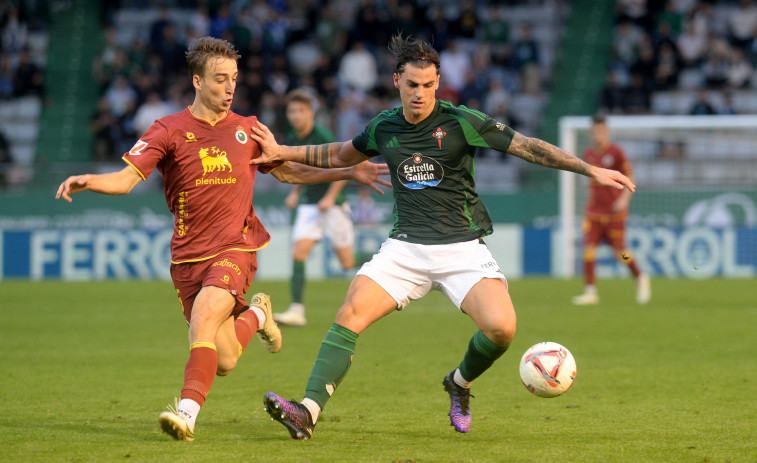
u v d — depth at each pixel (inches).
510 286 2137.1
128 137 2859.3
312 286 2175.2
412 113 629.0
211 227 657.0
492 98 2898.6
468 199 657.6
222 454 574.9
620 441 623.8
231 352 662.5
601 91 2923.2
